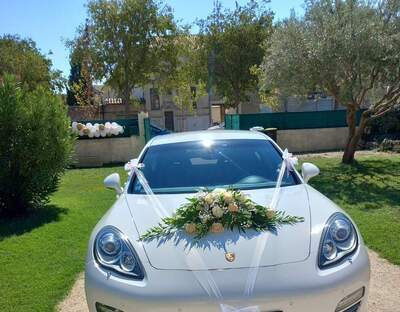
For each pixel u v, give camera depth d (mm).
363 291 2596
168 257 2557
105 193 8883
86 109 26984
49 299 3695
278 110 23094
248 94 36188
